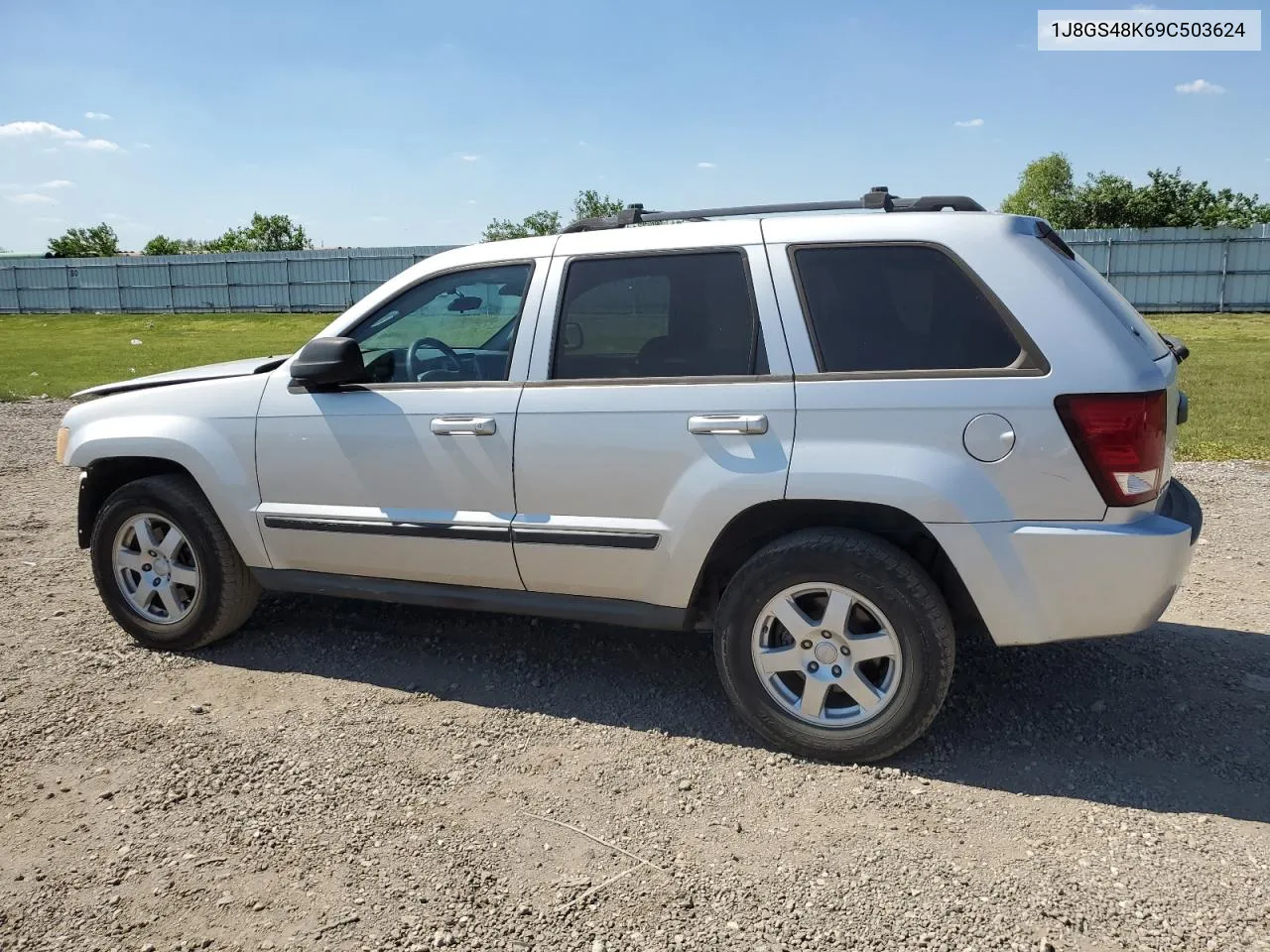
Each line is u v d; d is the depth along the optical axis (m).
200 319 39.62
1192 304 32.41
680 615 3.63
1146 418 3.07
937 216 3.38
